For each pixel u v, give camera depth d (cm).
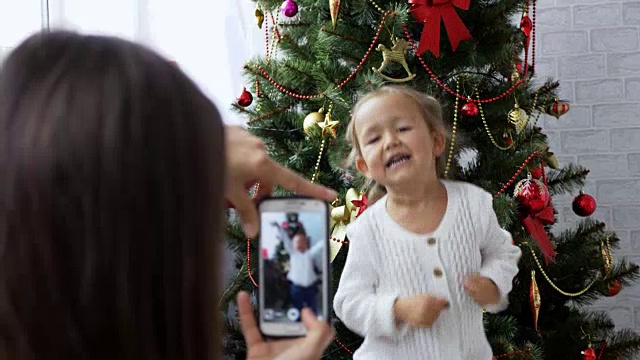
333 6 168
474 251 138
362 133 143
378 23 176
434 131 147
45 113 37
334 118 175
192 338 38
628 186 239
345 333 183
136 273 37
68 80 38
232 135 61
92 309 36
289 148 185
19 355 36
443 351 134
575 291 196
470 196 142
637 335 205
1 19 199
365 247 140
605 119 240
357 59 178
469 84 182
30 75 38
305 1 185
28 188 36
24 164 36
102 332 36
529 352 169
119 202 36
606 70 239
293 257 62
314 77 180
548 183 204
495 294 136
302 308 61
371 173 142
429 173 141
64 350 36
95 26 218
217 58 231
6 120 37
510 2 182
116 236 36
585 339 191
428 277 136
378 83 167
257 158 59
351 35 176
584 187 241
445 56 179
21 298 36
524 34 188
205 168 39
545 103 197
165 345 38
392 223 140
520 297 191
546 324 198
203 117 39
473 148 188
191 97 40
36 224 36
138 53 40
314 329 55
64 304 36
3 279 36
